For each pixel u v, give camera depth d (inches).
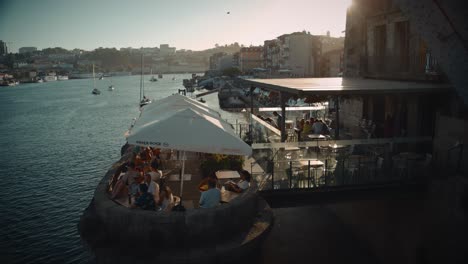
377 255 497.7
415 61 755.4
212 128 399.2
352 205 616.4
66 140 2010.3
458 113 622.2
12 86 7726.4
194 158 639.1
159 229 364.2
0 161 1561.3
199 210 371.9
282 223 595.5
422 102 693.3
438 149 590.6
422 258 494.3
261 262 452.8
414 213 533.6
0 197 1124.5
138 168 446.3
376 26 896.3
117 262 348.8
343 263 484.4
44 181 1278.3
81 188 1205.7
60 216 987.3
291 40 4480.8
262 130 768.9
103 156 1627.7
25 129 2407.7
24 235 879.7
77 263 764.0
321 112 1092.5
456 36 355.9
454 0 332.5
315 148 619.5
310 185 520.7
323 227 578.6
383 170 569.6
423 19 375.9
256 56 6614.2
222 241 375.9
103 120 2763.3
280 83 710.5
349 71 1024.2
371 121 813.2
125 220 368.2
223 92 3164.4
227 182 459.8
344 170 570.6
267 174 562.3
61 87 7219.5
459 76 387.2
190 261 354.9
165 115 482.0
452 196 487.8
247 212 405.4
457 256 473.4
